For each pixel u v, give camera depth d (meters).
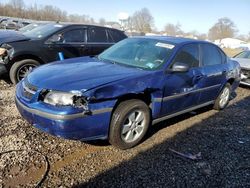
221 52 5.88
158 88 4.12
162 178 3.36
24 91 3.77
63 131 3.34
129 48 4.93
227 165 3.78
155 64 4.35
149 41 4.96
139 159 3.75
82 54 7.54
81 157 3.68
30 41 6.74
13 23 21.11
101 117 3.52
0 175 3.15
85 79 3.63
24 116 3.69
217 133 4.84
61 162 3.52
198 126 5.11
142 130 4.12
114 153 3.85
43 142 3.95
